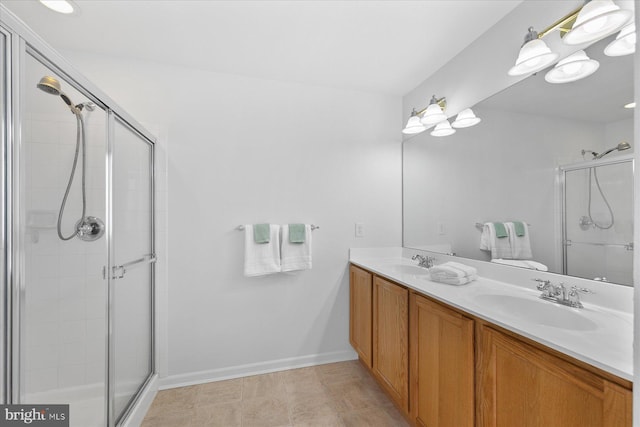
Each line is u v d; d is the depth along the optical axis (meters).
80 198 1.22
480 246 1.76
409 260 2.41
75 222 1.19
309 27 1.67
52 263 1.05
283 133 2.27
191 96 2.09
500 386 1.04
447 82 2.04
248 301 2.18
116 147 1.49
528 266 1.47
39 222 0.98
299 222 2.29
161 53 1.93
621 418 0.69
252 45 1.84
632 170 1.10
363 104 2.47
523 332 0.93
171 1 1.46
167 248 2.02
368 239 2.46
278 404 1.82
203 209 2.09
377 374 1.93
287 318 2.27
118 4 1.48
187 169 2.07
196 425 1.63
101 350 1.36
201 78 2.11
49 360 1.04
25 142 0.89
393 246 2.53
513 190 1.56
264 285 2.21
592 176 1.22
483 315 1.08
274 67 2.10
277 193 2.25
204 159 2.10
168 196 2.03
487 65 1.71
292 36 1.75
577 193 1.27
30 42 0.89
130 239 1.66
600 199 1.20
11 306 0.85
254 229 2.12
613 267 1.15
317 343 2.34
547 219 1.39
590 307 1.18
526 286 1.47
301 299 2.30
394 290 1.73
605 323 1.01
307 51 1.91
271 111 2.25
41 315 0.99
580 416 0.78
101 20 1.60
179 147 2.06
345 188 2.41
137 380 1.76
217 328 2.11
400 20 1.62
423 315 1.47
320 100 2.36
